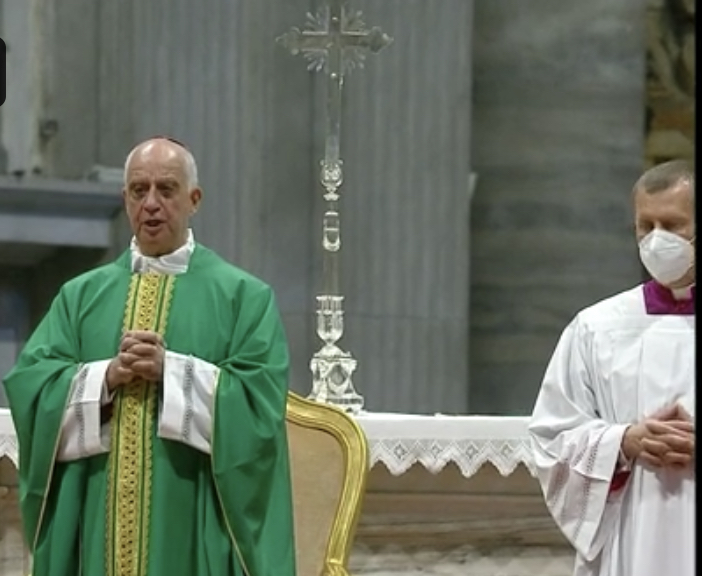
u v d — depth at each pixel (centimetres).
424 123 2842
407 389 2820
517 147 2986
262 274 2794
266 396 1556
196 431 1537
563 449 1566
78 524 1578
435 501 2038
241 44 2784
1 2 2780
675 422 1510
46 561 1570
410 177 2838
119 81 2797
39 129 2783
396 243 2827
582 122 2994
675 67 3031
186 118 2772
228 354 1577
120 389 1565
